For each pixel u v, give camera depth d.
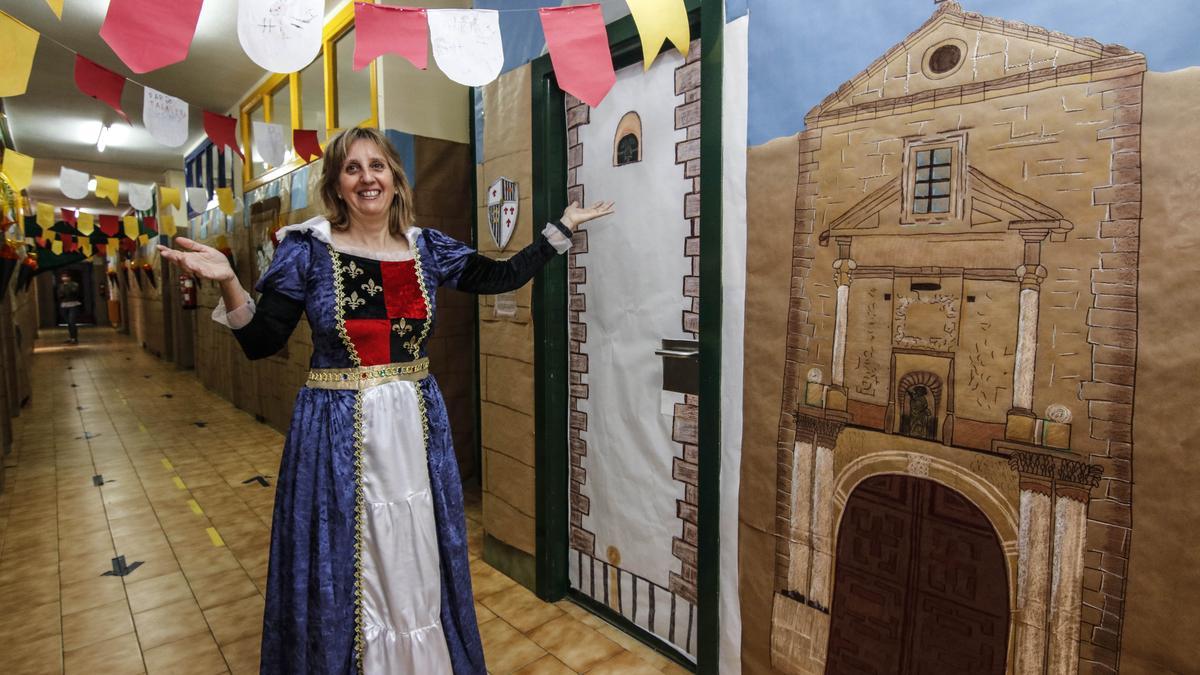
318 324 1.54
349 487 1.53
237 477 4.30
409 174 3.64
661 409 2.11
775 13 1.64
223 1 3.93
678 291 2.02
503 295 2.63
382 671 1.56
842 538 1.60
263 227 5.53
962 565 1.40
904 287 1.46
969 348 1.37
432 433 1.66
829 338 1.60
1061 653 1.28
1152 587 1.17
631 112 2.12
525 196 2.45
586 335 2.37
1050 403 1.27
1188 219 1.10
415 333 1.65
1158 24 1.11
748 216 1.75
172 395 7.56
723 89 1.77
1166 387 1.13
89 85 1.43
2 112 5.61
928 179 1.40
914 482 1.47
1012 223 1.29
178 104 1.57
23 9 3.88
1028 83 1.25
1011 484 1.32
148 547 3.15
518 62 2.45
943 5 1.36
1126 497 1.19
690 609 2.08
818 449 1.64
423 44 1.46
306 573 1.53
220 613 2.51
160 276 10.82
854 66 1.50
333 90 4.28
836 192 1.56
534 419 2.52
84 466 4.57
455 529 1.69
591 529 2.44
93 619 2.46
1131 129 1.14
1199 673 1.12
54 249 6.20
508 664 2.12
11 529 3.38
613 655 2.18
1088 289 1.21
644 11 1.59
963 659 1.41
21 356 6.72
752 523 1.81
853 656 1.60
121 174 9.27
